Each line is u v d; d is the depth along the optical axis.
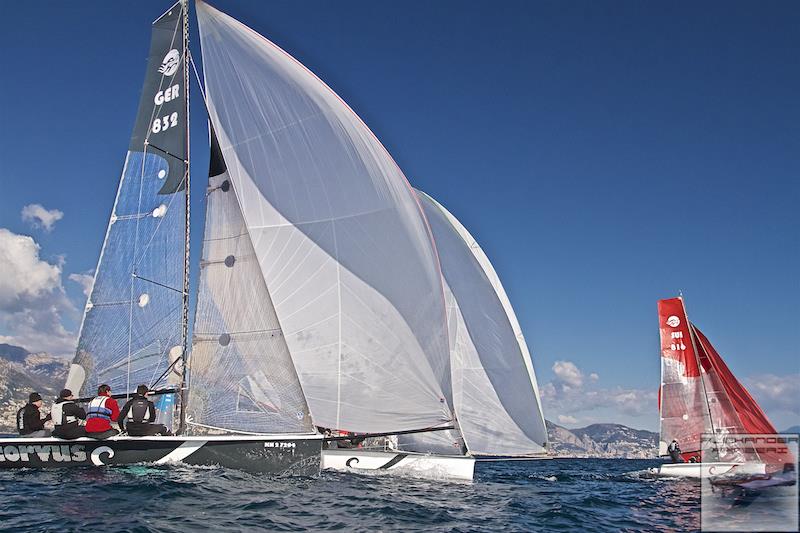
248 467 12.11
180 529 7.72
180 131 14.22
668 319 24.00
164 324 13.54
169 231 13.88
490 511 10.65
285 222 13.84
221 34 14.38
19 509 8.38
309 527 8.36
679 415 23.36
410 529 8.72
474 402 16.98
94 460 11.96
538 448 17.25
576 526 9.58
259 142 14.16
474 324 17.38
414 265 13.82
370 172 14.03
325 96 14.22
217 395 13.35
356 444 14.52
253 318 13.54
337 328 13.51
